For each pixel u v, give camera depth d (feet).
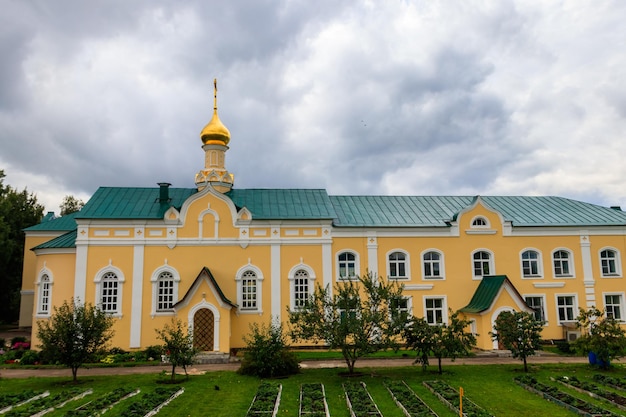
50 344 84.84
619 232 138.31
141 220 122.83
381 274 128.88
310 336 89.15
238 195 138.92
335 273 127.24
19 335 168.86
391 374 90.89
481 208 135.03
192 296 114.01
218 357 107.24
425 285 129.59
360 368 97.71
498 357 111.24
